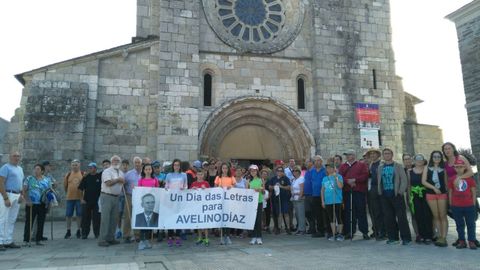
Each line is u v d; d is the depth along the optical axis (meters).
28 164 16.12
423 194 10.12
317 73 19.69
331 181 11.36
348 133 19.47
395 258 7.73
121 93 18.17
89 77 17.84
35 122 16.56
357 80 20.19
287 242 10.81
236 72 19.25
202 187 10.73
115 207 10.75
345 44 20.39
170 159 17.31
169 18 18.52
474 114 20.61
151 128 18.05
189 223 10.30
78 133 16.83
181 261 7.73
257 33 20.14
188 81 18.17
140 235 10.43
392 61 20.95
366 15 21.11
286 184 13.34
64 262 7.88
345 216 11.43
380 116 20.16
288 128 19.61
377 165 11.07
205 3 19.55
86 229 12.19
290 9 20.89
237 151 19.34
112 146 17.64
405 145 21.03
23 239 11.91
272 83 19.58
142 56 18.67
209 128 18.33
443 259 7.53
